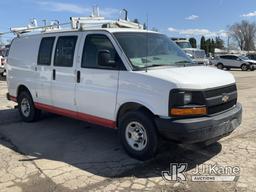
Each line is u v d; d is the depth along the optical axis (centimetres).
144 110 530
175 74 512
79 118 651
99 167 521
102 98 586
